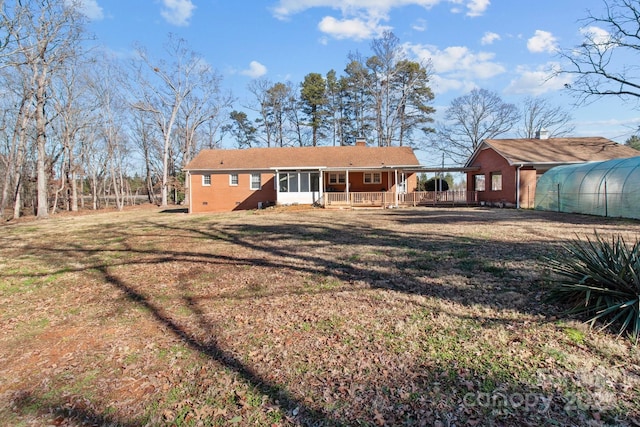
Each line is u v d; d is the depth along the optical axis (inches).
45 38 762.2
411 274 217.8
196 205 892.0
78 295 209.9
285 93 1593.3
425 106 1342.3
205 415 94.3
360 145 1035.9
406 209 746.2
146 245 364.5
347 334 137.8
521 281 189.8
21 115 918.4
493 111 1380.4
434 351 120.6
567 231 349.1
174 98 1224.8
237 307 175.9
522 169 712.4
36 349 140.4
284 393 102.1
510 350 118.3
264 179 888.9
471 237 337.1
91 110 1120.8
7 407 102.3
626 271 133.2
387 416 89.3
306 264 257.0
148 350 134.6
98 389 110.0
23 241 421.1
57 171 1213.7
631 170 455.2
